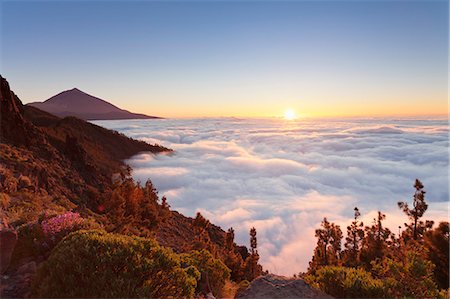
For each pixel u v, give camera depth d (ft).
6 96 179.73
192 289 21.44
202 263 32.55
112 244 19.70
